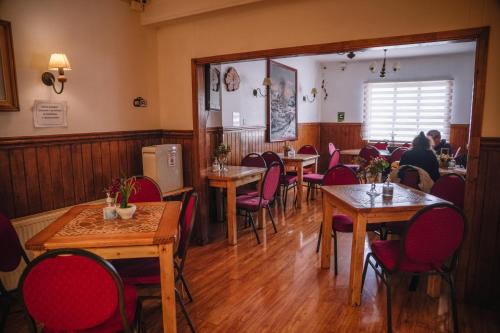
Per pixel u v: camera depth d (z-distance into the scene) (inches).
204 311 99.0
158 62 160.1
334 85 328.8
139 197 120.7
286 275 120.8
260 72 229.8
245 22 133.2
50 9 116.9
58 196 122.0
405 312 98.6
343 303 102.7
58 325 60.7
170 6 142.2
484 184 98.7
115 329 65.5
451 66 283.3
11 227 86.0
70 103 125.1
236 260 134.0
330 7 116.6
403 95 303.1
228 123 198.1
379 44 110.1
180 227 95.3
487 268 101.0
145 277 84.0
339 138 333.4
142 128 155.3
